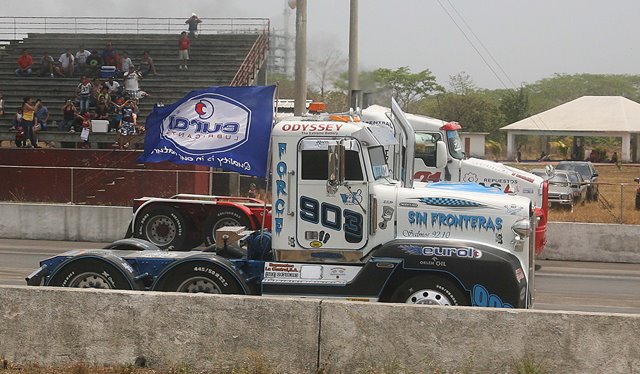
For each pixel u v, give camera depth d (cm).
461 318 1373
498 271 1688
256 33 6756
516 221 1752
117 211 3638
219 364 1418
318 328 1404
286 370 1404
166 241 3120
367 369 1374
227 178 4106
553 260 3316
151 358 1434
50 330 1458
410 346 1380
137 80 5591
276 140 1781
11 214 3709
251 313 1420
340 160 1736
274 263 1769
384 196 1775
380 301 1725
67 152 4738
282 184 1783
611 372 1338
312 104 1864
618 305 2350
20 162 4762
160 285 1759
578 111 12481
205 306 1430
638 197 4922
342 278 1745
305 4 3834
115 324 1445
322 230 1775
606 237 3284
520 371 1338
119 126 5200
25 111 5125
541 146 14762
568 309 2275
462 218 1761
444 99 14050
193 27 6712
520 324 1362
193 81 6050
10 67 6291
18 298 1469
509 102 14262
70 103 5309
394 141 1917
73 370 1416
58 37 6862
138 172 4338
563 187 4875
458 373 1364
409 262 1706
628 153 11875
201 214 3114
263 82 6850
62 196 4494
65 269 1783
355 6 4253
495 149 12756
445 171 3284
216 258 1762
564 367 1348
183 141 1805
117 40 6638
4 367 1441
